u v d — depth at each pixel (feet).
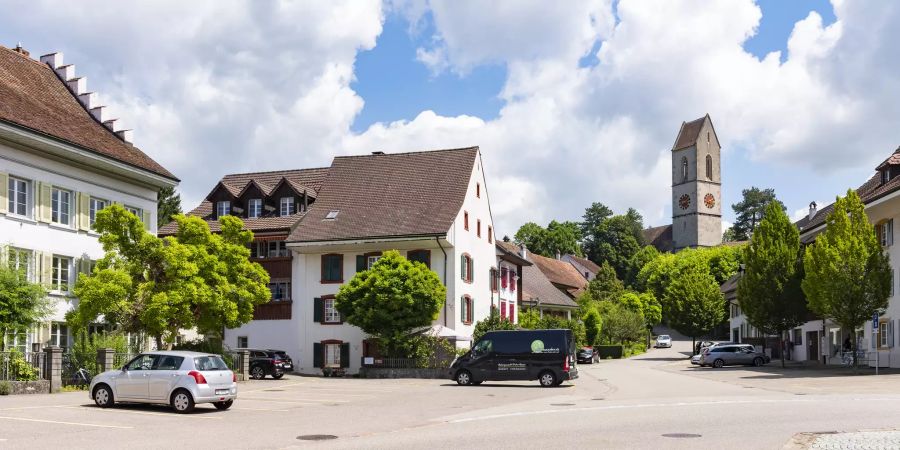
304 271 174.60
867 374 131.95
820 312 142.51
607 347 260.83
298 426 65.16
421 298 150.30
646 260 452.76
